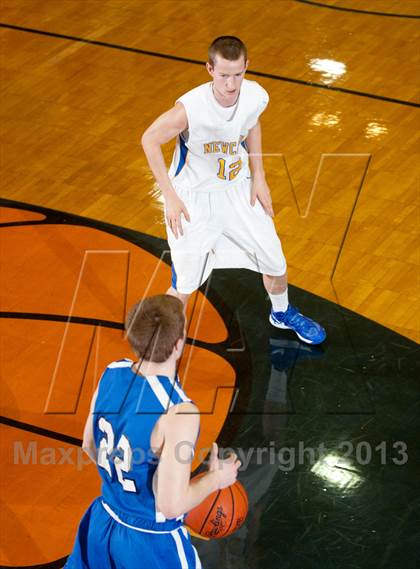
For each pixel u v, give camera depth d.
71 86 8.82
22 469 5.28
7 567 4.74
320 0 10.12
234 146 5.23
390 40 9.34
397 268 6.66
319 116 8.25
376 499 5.09
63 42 9.51
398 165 7.64
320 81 8.73
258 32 9.53
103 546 4.00
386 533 4.91
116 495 3.97
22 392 5.79
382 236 6.93
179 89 8.71
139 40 9.48
